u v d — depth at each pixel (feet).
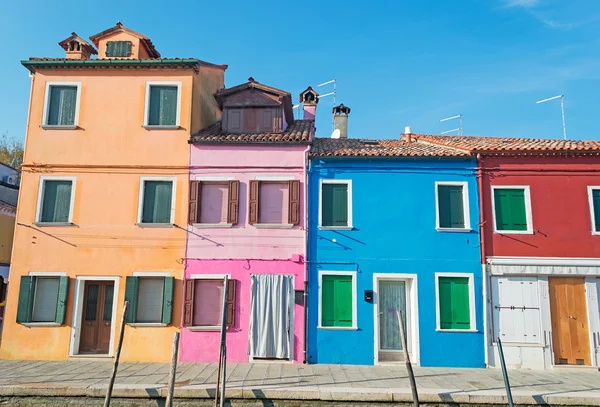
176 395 35.06
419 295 47.34
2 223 61.77
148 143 50.62
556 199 48.62
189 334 46.98
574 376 42.47
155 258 48.47
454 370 44.34
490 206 48.80
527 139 61.46
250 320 47.09
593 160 49.14
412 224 48.67
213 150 50.37
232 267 48.14
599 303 47.03
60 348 46.85
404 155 49.47
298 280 47.75
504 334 46.68
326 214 49.29
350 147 54.34
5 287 61.98
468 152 49.24
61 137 50.85
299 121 62.69
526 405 34.99
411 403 34.83
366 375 41.09
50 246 48.73
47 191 50.31
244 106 54.03
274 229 48.70
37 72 51.98
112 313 47.65
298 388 35.76
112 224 49.11
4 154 120.06
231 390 35.24
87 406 35.19
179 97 51.47
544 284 47.47
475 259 47.91
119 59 51.11
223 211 49.70
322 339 46.73
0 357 46.68
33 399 35.47
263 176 49.73
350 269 47.91
